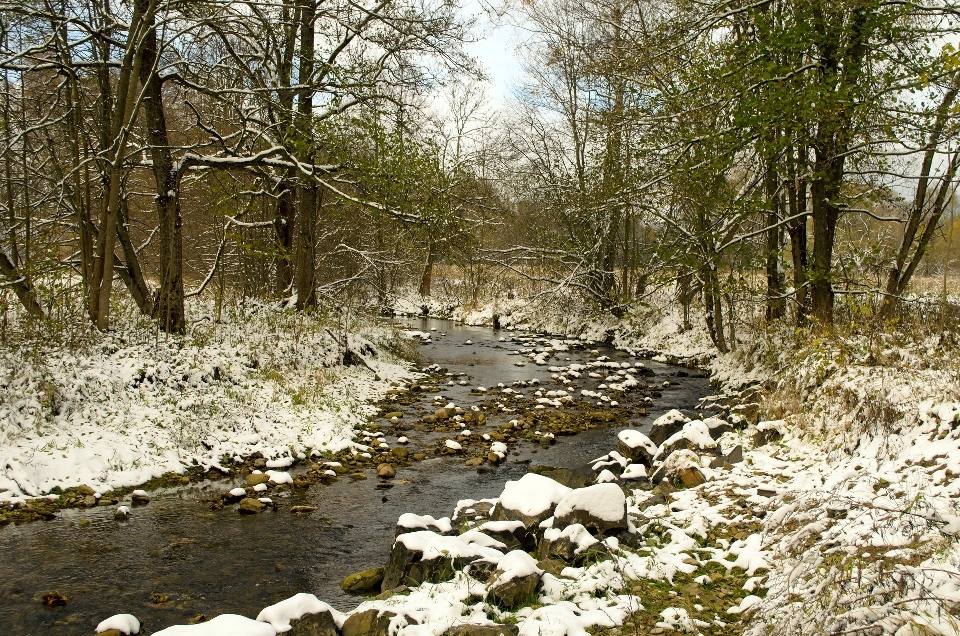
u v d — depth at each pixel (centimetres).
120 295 1412
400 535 543
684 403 1425
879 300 1388
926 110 1096
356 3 1327
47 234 1062
